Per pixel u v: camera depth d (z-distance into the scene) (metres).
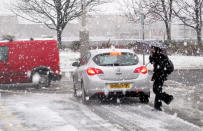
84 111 9.65
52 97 12.44
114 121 8.29
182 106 10.21
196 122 8.14
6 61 14.78
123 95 10.46
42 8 36.84
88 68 10.61
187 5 30.91
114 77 10.39
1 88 15.28
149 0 33.78
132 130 7.35
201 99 11.36
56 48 15.18
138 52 31.14
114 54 10.77
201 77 17.56
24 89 14.83
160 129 7.43
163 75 9.62
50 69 15.05
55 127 7.73
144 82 10.52
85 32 20.38
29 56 14.91
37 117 8.88
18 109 10.03
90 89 10.41
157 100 9.66
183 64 23.55
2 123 8.22
